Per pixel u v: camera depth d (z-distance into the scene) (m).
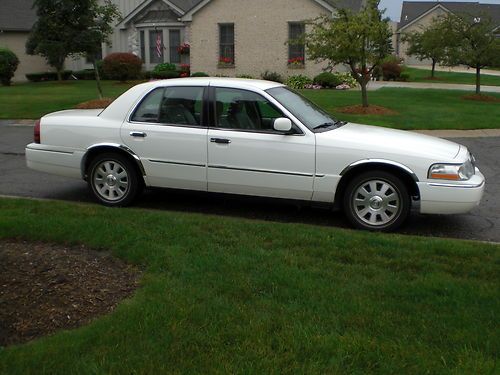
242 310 3.88
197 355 3.33
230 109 6.55
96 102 17.28
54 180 8.62
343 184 6.27
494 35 20.80
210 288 4.23
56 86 27.17
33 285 4.31
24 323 3.78
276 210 7.06
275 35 26.84
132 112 6.88
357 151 6.10
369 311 3.90
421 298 4.14
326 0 25.69
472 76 36.31
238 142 6.41
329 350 3.39
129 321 3.69
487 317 3.83
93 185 7.12
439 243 5.41
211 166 6.55
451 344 3.49
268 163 6.35
